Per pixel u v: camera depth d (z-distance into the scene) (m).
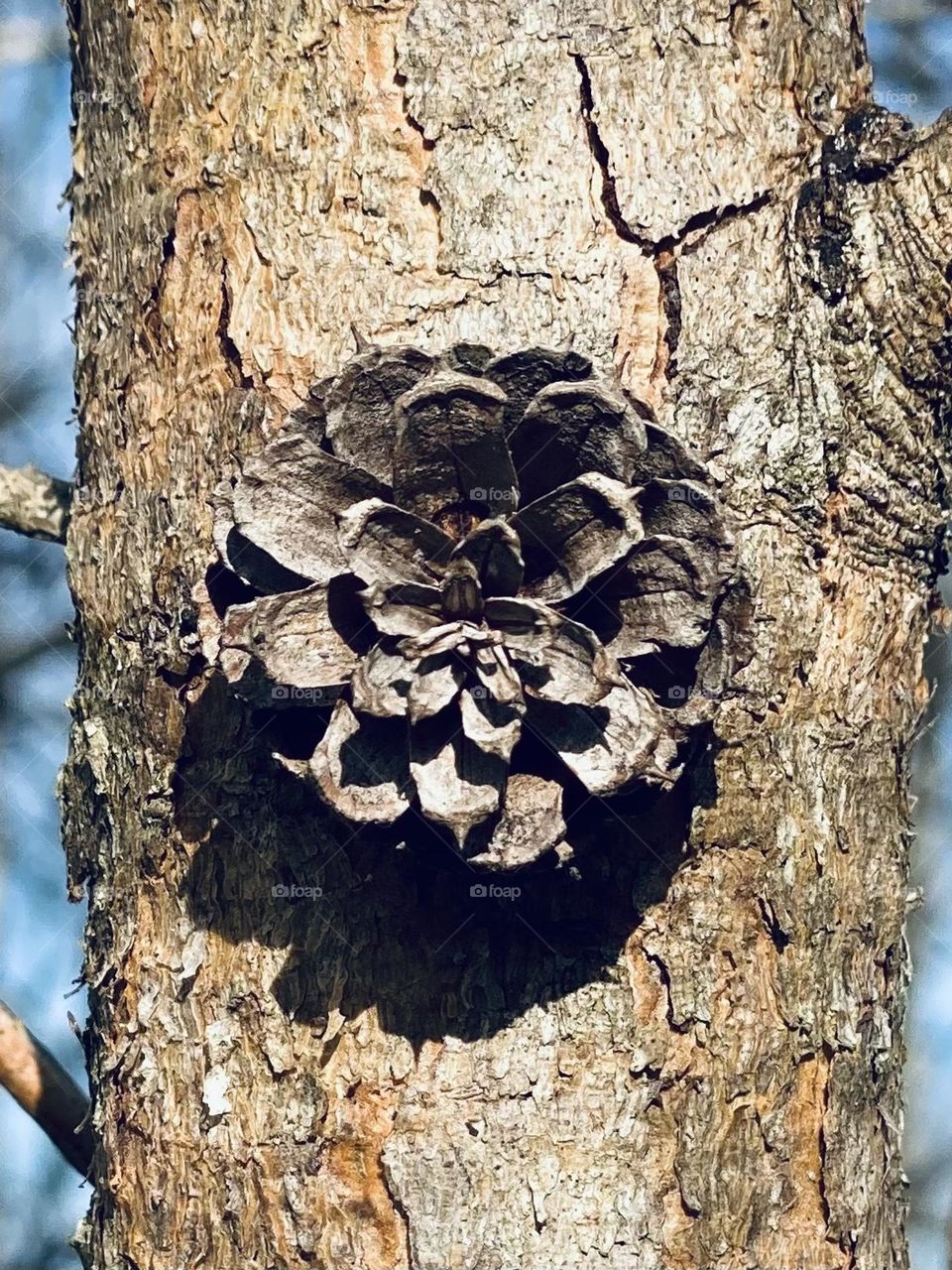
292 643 0.30
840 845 0.32
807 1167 0.32
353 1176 0.31
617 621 0.30
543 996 0.31
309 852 0.31
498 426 0.30
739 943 0.31
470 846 0.30
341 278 0.32
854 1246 0.32
